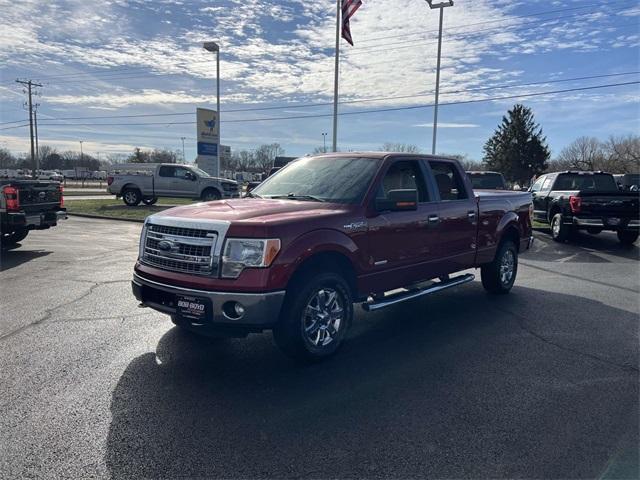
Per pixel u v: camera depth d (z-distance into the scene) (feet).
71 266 28.48
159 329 17.20
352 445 9.93
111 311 19.30
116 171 79.56
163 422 10.76
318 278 13.70
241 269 12.54
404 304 21.58
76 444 9.82
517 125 204.03
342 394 12.27
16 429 10.36
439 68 89.45
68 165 441.27
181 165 74.28
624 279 27.45
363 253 15.28
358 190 15.98
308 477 8.85
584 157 270.05
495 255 22.52
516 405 11.75
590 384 13.01
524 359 14.82
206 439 10.09
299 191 16.90
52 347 15.29
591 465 9.29
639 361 14.73
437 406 11.66
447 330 17.69
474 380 13.21
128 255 32.45
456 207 19.44
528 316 19.61
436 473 9.00
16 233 36.50
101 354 14.76
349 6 68.28
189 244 13.19
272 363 14.29
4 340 15.89
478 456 9.57
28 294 21.90
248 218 13.21
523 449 9.82
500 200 22.56
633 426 10.78
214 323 12.65
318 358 14.14
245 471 9.02
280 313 13.17
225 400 11.87
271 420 10.91
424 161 18.76
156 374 13.37
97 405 11.50
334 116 75.97
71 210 65.77
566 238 43.14
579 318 19.33
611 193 39.75
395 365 14.24
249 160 324.80
